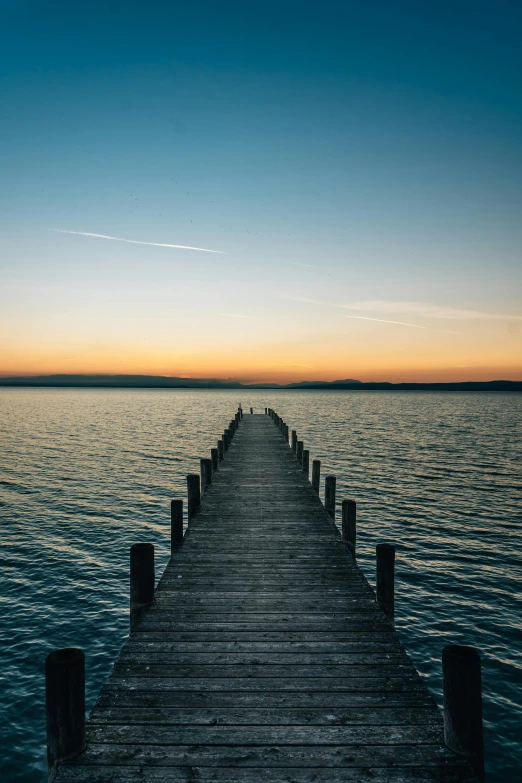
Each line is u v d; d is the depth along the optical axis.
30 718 8.59
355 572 7.88
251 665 5.07
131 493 24.92
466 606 12.55
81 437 49.75
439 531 18.55
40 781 7.34
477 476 29.02
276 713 4.26
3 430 57.12
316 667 5.05
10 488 25.88
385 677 4.88
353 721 4.17
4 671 9.88
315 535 9.85
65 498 23.78
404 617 11.95
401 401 169.50
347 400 177.88
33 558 15.94
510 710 8.71
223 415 86.75
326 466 31.83
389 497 23.75
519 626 11.55
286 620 6.16
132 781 3.47
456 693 3.78
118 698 4.46
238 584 7.34
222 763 3.66
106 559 15.95
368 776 3.55
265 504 12.40
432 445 43.25
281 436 27.53
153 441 46.47
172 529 9.09
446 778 3.56
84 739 3.77
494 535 18.09
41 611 12.41
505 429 60.16
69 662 3.70
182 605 6.58
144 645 5.48
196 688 4.63
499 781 7.30
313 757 3.73
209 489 14.13
